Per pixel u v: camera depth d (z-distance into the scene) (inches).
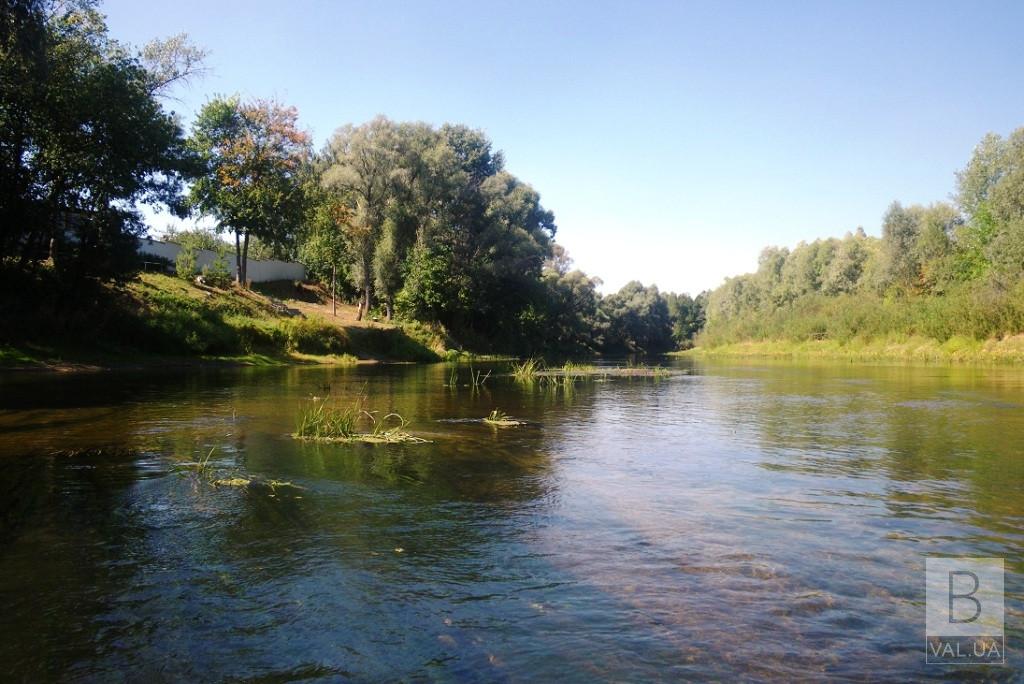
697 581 166.7
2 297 931.3
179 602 150.6
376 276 1918.1
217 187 1593.3
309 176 1819.6
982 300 1770.4
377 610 147.8
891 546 194.9
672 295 5191.9
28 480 262.1
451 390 749.3
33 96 880.3
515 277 2369.6
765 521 220.2
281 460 313.1
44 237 1024.9
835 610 149.6
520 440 389.7
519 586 162.7
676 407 584.7
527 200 2760.8
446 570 173.2
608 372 1254.9
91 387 657.0
